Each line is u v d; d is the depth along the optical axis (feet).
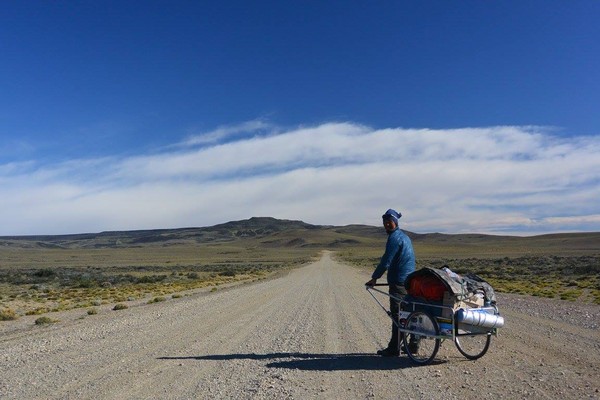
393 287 35.12
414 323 33.76
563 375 29.25
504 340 41.57
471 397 25.11
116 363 34.96
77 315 75.15
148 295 118.52
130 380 29.81
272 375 30.78
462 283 32.60
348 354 37.35
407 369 31.81
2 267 446.19
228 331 49.78
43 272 265.13
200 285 156.04
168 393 26.86
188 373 31.55
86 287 173.68
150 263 517.96
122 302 99.96
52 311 85.81
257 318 60.23
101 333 50.83
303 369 32.40
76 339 47.21
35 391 27.63
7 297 128.06
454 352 36.81
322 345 41.22
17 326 64.75
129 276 246.47
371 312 65.92
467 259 395.75
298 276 183.52
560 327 49.39
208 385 28.50
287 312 66.49
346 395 26.12
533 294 96.89
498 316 33.06
